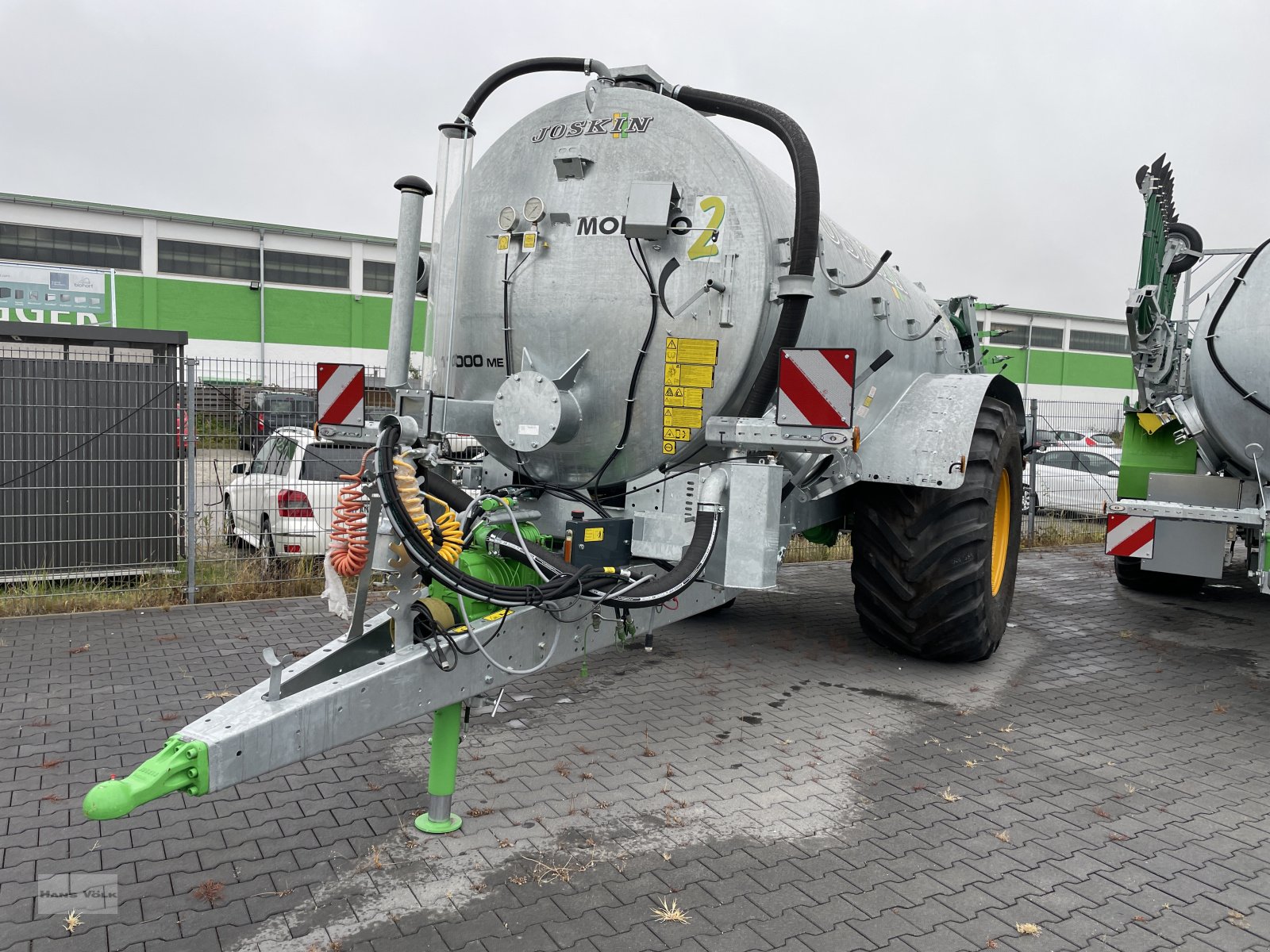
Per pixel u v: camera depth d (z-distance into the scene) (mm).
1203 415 6125
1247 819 3758
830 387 3316
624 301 3986
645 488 4043
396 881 3107
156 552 7465
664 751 4359
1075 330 44219
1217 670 6039
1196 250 7090
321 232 36094
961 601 5305
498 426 4012
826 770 4168
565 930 2836
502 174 4289
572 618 3570
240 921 2846
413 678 2979
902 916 2959
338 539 3246
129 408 7312
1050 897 3102
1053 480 13328
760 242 3793
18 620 6516
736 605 7707
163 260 33969
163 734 4344
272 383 10383
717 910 2971
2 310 29547
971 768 4238
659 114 3996
